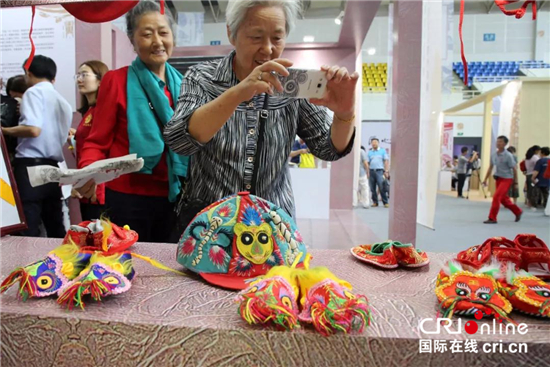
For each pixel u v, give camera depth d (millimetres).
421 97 2279
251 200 698
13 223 1062
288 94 701
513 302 561
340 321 484
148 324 514
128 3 886
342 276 750
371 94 7383
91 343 530
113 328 522
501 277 601
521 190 6199
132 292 638
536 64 7578
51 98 1546
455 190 8336
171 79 1298
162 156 1229
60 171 813
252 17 755
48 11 1728
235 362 504
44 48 1830
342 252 931
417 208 2338
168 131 791
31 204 1475
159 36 1174
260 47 778
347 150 888
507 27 7758
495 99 7719
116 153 1203
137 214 1216
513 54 7781
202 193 892
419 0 2211
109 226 824
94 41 1834
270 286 528
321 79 694
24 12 1736
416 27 2240
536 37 7746
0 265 780
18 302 591
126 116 1182
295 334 492
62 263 651
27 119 1452
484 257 723
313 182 3734
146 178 1217
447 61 2217
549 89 6031
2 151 1073
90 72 1571
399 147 2332
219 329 501
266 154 859
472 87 7723
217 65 900
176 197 1234
